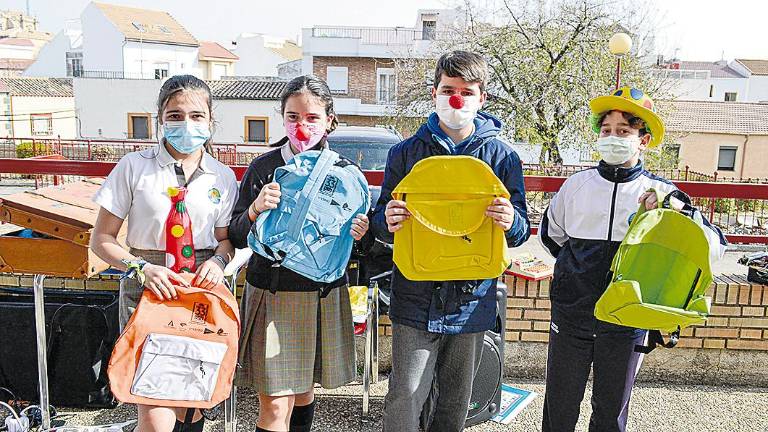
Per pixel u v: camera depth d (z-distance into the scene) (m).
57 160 3.47
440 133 2.43
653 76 19.73
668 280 2.27
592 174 2.55
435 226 2.27
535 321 3.64
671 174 15.32
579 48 17.59
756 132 30.19
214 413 2.87
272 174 2.50
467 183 2.26
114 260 2.29
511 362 3.67
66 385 3.15
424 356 2.41
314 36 30.45
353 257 2.66
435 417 2.66
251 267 2.51
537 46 17.91
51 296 3.23
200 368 2.23
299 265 2.37
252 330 2.48
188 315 2.26
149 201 2.35
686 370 3.64
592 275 2.45
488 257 2.34
